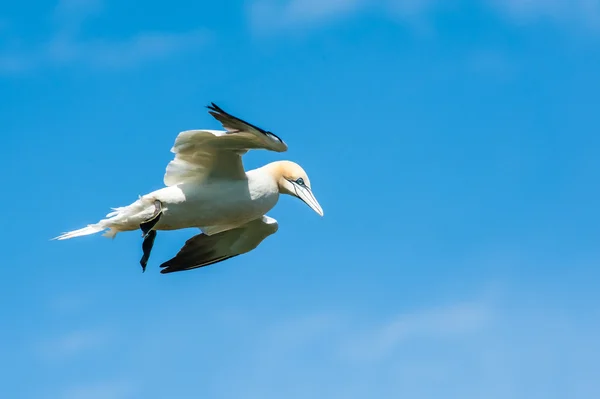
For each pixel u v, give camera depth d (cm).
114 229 1892
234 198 1889
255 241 2078
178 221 1880
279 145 1780
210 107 1747
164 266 2080
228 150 1841
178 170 1878
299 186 1989
